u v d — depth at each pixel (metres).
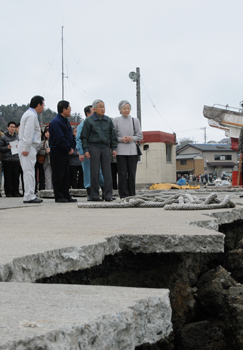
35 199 7.93
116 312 1.46
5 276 2.11
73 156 11.52
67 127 8.22
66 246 2.66
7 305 1.53
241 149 10.33
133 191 8.85
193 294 3.78
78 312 1.45
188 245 3.10
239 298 3.01
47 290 1.77
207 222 4.12
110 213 5.50
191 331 3.33
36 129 7.84
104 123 8.34
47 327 1.28
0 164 11.55
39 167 12.38
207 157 74.94
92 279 3.02
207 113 23.00
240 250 4.34
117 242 3.16
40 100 7.80
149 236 3.16
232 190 13.66
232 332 2.83
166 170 29.61
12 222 4.50
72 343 1.28
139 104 27.53
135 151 8.76
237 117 22.50
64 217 5.02
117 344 1.44
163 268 3.57
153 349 2.95
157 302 1.66
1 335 1.21
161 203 6.45
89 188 9.06
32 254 2.38
